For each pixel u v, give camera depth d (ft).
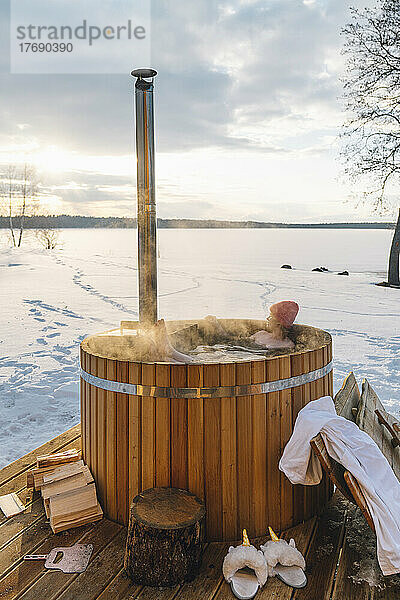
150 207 9.91
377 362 19.57
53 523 7.90
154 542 6.69
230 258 52.80
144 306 9.89
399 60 35.35
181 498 7.39
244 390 7.58
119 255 59.21
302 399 8.16
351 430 7.37
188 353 10.53
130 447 7.90
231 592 6.64
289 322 11.14
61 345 22.40
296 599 6.53
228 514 7.72
